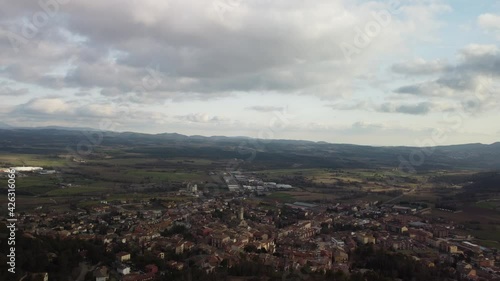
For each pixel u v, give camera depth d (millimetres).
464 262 152000
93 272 122312
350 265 147875
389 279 125812
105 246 151000
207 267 137625
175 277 124000
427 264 146250
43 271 115375
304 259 151000
